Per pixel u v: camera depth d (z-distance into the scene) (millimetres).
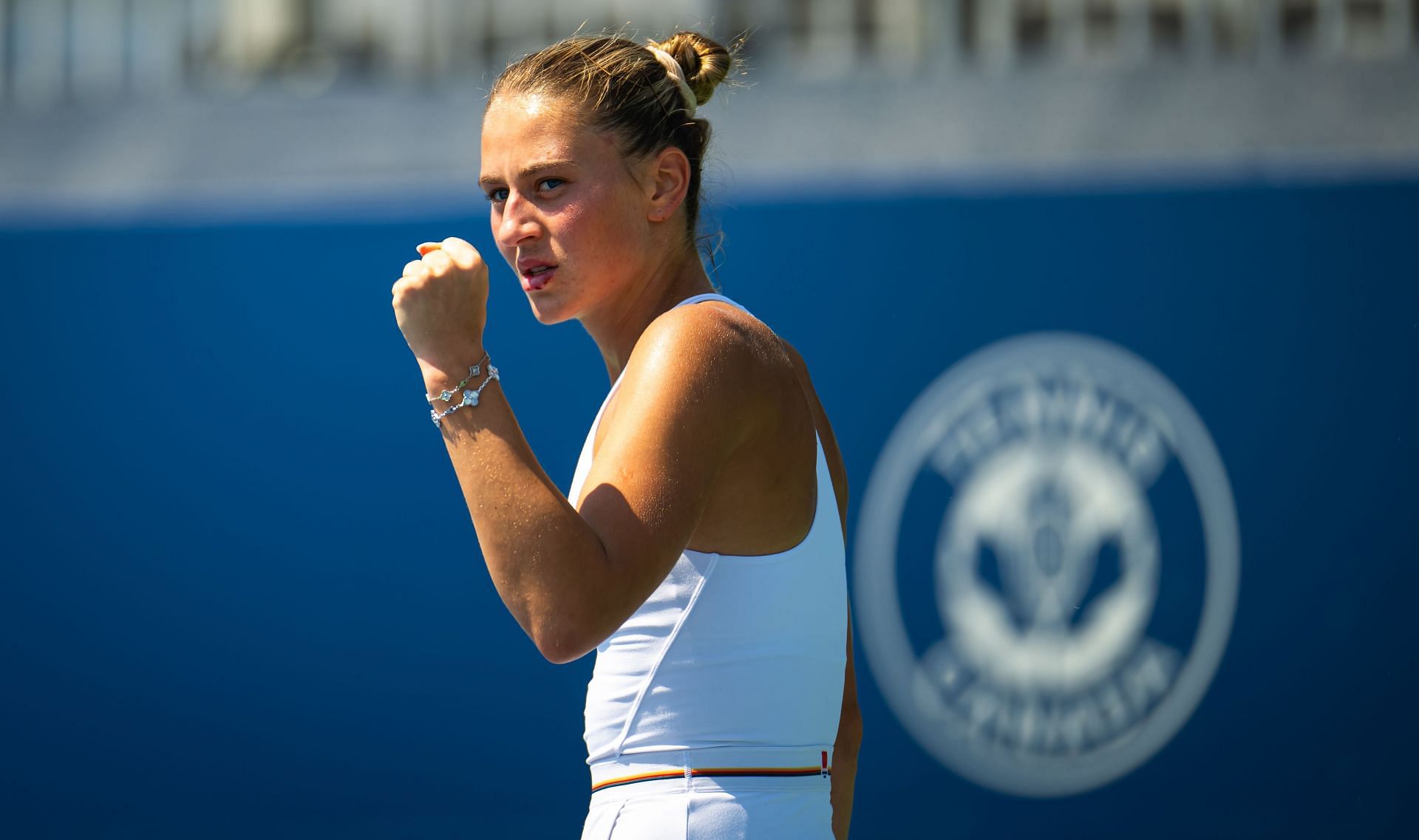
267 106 22312
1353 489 17047
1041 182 17750
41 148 22453
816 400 6590
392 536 18250
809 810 5637
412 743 17938
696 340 5371
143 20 22922
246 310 18781
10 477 18812
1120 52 21328
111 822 18250
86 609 18594
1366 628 16891
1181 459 17188
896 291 17734
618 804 5547
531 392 17906
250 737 18188
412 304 5266
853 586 17422
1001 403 17469
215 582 18438
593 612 4953
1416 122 20156
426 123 21953
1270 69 20609
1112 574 17141
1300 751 16891
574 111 5695
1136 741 16969
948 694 17172
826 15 21922
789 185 18578
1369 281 17219
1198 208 17453
